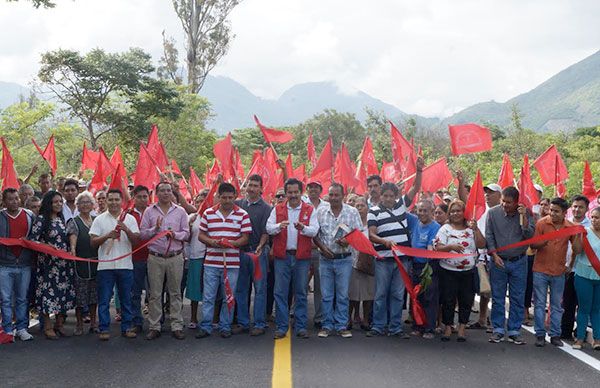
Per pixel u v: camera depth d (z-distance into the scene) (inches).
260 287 373.1
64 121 1318.9
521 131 1418.6
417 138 1897.1
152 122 1422.2
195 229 395.5
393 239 367.2
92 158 584.7
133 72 1262.3
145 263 378.9
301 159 2106.3
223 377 282.0
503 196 359.6
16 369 294.2
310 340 357.4
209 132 1690.5
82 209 366.6
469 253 362.9
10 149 1146.7
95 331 377.7
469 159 1414.9
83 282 366.0
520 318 360.5
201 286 394.9
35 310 386.3
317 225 363.3
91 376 283.4
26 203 395.2
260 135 2198.6
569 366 308.5
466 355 327.6
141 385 270.8
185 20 1668.3
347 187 504.1
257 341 354.6
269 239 384.8
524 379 284.8
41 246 348.8
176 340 356.2
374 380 278.7
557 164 495.8
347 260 366.6
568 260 371.6
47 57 1222.3
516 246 351.9
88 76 1250.0
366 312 395.9
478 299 533.3
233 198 364.5
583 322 349.4
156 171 464.4
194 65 1678.2
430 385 273.1
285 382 273.4
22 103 1180.5
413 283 377.1
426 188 508.1
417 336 374.3
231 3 1672.0
